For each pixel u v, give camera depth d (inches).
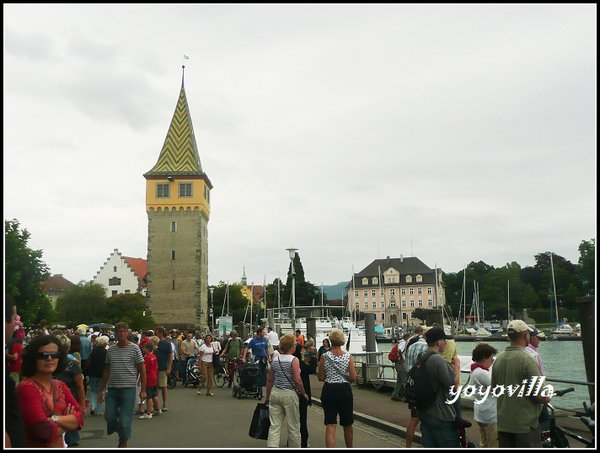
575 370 1881.2
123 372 458.9
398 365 779.4
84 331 765.3
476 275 6048.2
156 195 4055.1
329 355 439.5
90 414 720.3
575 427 468.4
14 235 3088.1
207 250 4360.2
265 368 911.7
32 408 248.2
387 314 6456.7
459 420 326.6
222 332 3024.1
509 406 306.3
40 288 3417.8
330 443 430.3
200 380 993.5
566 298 4702.3
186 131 4227.4
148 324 3912.4
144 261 6151.6
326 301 5585.6
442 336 342.6
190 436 551.5
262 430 468.8
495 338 4269.2
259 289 7436.0
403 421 597.6
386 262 7086.6
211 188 4530.0
